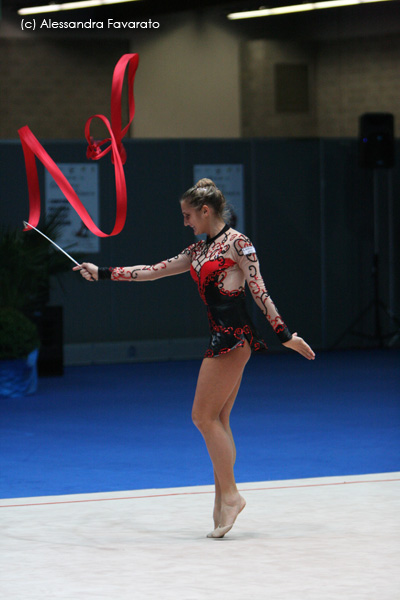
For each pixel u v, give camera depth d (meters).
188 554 10.86
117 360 33.06
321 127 41.91
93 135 40.50
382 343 35.19
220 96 41.25
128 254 32.88
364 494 13.93
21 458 17.88
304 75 41.72
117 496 14.20
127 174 32.78
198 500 13.83
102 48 40.41
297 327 34.78
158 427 21.28
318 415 22.59
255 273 11.14
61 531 12.02
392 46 40.44
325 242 35.06
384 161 34.12
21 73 39.75
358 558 10.59
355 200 35.31
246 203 34.12
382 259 35.72
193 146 33.53
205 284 11.26
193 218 11.40
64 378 29.61
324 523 12.22
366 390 26.48
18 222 31.75
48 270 27.27
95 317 32.78
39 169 31.80
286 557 10.66
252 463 17.11
